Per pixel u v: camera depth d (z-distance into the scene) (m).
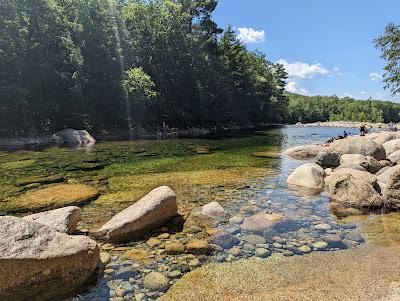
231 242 7.58
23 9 32.19
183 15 52.06
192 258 6.83
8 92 29.64
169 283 5.90
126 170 16.17
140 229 7.93
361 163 14.58
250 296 5.50
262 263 6.62
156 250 7.18
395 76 32.38
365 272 6.23
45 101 33.03
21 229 5.61
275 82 90.19
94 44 37.25
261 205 10.44
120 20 43.59
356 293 5.54
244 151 24.45
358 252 7.09
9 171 15.63
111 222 7.92
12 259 5.15
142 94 39.66
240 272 6.28
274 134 46.53
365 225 8.69
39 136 31.38
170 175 14.83
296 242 7.62
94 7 38.03
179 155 21.83
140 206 8.38
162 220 8.57
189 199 11.02
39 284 5.38
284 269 6.38
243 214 9.53
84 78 35.41
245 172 15.70
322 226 8.56
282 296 5.48
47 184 13.05
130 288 5.77
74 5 37.62
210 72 57.22
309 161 19.42
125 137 36.97
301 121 105.00
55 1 36.97
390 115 122.62
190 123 51.69
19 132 30.61
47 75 32.88
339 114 114.94
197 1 57.78
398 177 10.08
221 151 24.42
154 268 6.43
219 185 13.02
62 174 15.03
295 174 13.52
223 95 61.97
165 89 48.75
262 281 5.96
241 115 69.81
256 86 73.75
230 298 5.45
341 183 11.22
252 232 8.17
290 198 11.22
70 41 34.53
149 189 12.31
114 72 39.12
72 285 5.70
